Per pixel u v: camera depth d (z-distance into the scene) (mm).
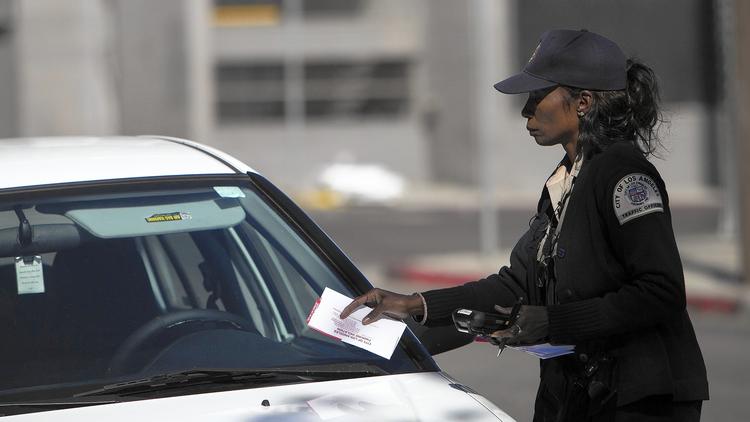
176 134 112000
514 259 11531
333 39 126500
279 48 126500
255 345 11242
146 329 11242
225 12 125750
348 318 11023
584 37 10734
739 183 44812
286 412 9812
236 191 12273
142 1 109875
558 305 10164
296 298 11812
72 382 10500
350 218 88500
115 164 12359
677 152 115062
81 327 11125
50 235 11539
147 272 11812
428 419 9844
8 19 121062
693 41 114312
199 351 11078
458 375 29219
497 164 120438
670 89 115062
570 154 10914
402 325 11141
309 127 127062
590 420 10453
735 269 49469
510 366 30188
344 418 9734
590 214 10375
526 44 117750
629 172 10234
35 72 114125
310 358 11062
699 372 10391
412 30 125875
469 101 122250
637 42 114750
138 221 11688
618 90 10578
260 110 126688
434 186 125125
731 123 63094
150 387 10289
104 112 113875
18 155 12578
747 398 26781
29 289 11328
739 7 42719
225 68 126312
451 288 11305
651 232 10039
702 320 40062
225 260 12203
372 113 126938
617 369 10297
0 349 10797
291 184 126938
